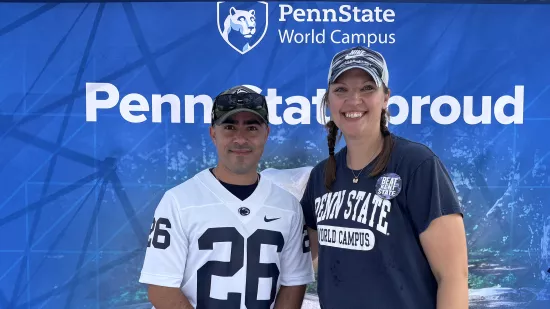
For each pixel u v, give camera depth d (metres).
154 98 1.93
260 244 1.38
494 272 1.96
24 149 1.93
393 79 1.93
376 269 1.21
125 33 1.92
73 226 1.95
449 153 1.95
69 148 1.93
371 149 1.27
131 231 1.95
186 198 1.38
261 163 1.96
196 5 1.91
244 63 1.93
